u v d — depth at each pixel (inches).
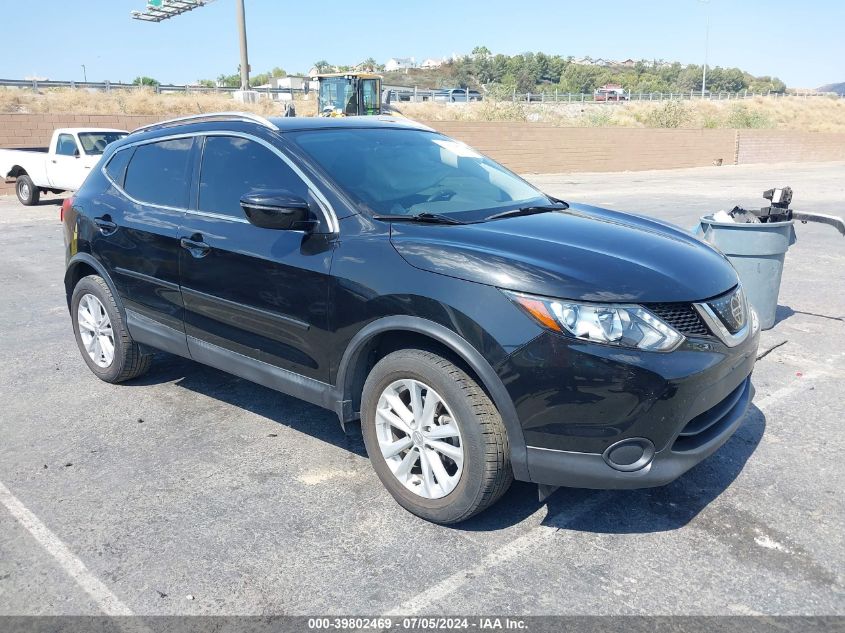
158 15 1733.5
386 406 131.1
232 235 149.8
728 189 812.6
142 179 179.5
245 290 147.2
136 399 186.7
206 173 161.6
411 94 2253.9
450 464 129.3
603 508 131.6
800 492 136.2
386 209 136.6
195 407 181.2
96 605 107.0
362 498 136.6
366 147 155.5
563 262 116.2
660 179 1021.2
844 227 220.4
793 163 1535.4
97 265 186.7
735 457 150.2
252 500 136.1
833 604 105.0
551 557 117.3
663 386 108.7
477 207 146.7
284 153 146.9
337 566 115.6
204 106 1387.8
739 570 113.1
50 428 169.2
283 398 186.9
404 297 120.9
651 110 1859.0
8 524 128.6
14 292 310.0
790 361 210.5
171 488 140.8
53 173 599.2
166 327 171.9
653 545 120.1
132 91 1489.9
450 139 180.9
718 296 121.6
